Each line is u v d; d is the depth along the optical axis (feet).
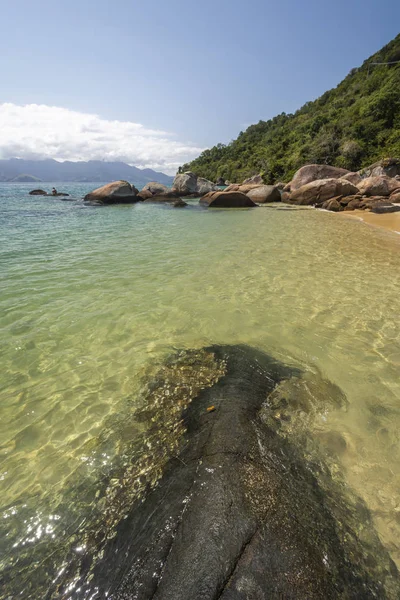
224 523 5.98
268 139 274.36
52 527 6.42
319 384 11.11
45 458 8.20
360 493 7.13
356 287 20.93
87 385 11.13
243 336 14.52
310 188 84.33
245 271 24.13
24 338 14.08
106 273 23.20
